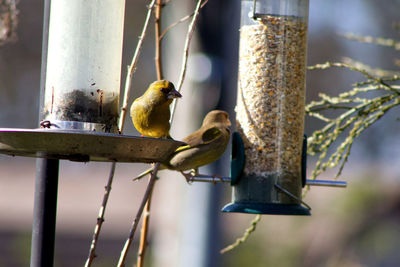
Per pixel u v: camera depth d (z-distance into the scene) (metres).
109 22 6.79
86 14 6.73
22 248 17.28
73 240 23.16
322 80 28.05
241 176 8.38
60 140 5.71
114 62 6.81
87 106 6.69
